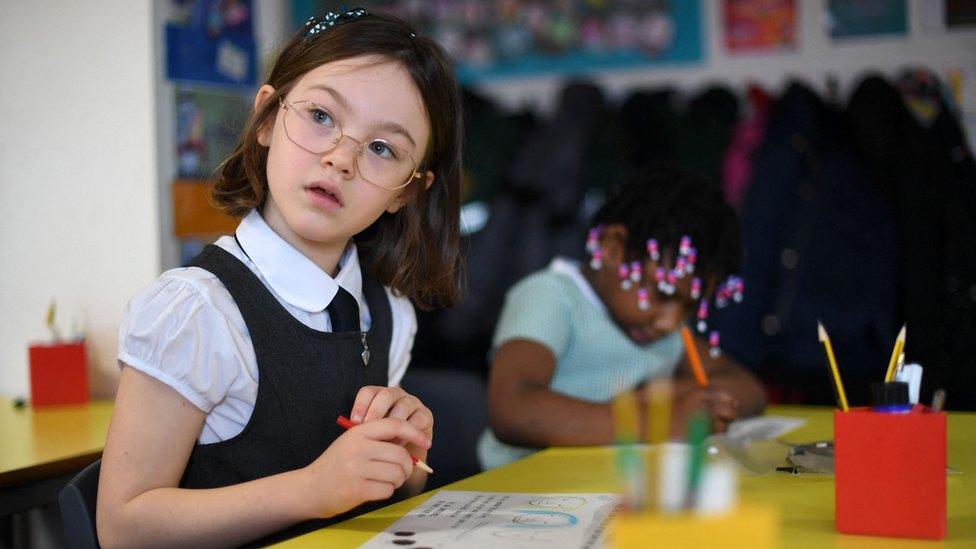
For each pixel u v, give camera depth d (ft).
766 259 7.93
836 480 2.73
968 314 7.43
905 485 2.64
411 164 3.68
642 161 8.61
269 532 3.12
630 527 2.00
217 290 3.43
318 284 3.68
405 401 3.44
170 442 3.23
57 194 6.53
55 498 4.41
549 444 4.70
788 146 8.04
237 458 3.43
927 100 8.48
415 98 3.66
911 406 2.79
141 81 6.27
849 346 7.68
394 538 2.80
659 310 5.34
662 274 5.22
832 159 8.01
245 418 3.46
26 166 6.62
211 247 3.66
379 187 3.57
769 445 4.15
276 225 3.72
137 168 6.31
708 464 2.11
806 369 7.75
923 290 7.51
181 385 3.23
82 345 6.15
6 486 4.17
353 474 2.99
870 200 7.86
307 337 3.59
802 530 2.76
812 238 7.86
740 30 9.19
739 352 7.82
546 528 2.89
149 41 6.24
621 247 5.39
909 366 2.95
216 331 3.33
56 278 6.56
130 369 3.26
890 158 7.79
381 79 3.57
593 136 8.66
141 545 3.10
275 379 3.48
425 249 4.20
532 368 5.14
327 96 3.51
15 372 6.72
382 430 3.08
